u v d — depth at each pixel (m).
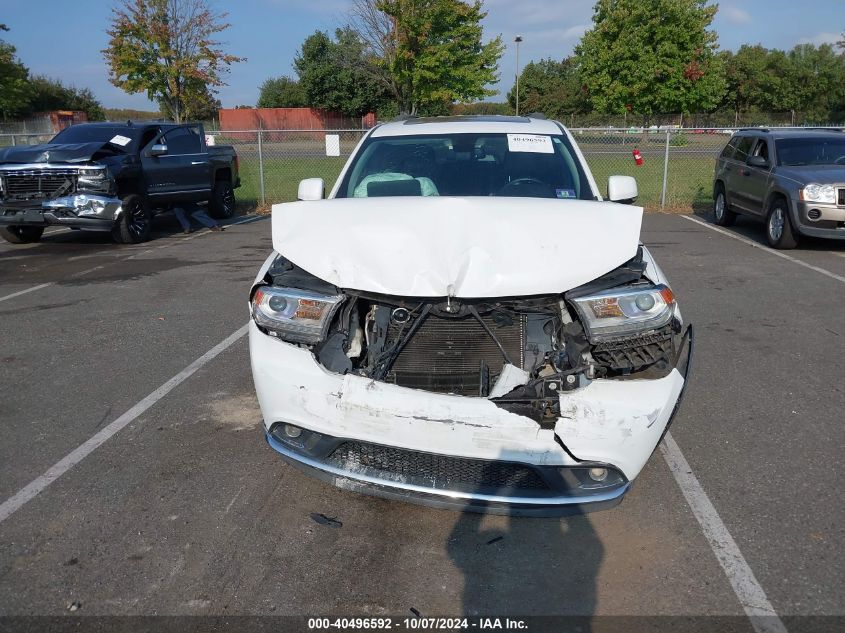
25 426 4.35
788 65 56.88
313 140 29.67
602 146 25.55
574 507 2.92
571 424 2.81
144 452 3.99
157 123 12.95
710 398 4.78
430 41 29.31
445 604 2.74
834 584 2.83
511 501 2.91
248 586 2.84
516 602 2.76
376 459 3.04
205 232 12.97
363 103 48.31
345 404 2.93
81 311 7.11
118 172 11.10
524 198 3.58
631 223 3.28
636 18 33.59
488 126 4.91
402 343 3.00
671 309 3.04
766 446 4.06
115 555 3.03
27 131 36.09
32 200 10.67
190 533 3.20
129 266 9.49
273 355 3.13
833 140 11.30
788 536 3.17
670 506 3.43
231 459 3.91
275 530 3.22
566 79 63.06
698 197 17.33
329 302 3.07
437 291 2.96
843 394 4.84
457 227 3.15
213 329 6.43
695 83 33.84
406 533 3.21
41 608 2.71
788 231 10.35
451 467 2.96
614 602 2.75
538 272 2.99
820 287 8.10
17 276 8.85
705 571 2.93
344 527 3.26
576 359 2.97
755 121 38.88
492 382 3.03
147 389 4.96
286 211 3.59
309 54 50.03
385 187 4.43
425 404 2.85
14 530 3.21
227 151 14.69
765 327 6.48
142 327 6.52
